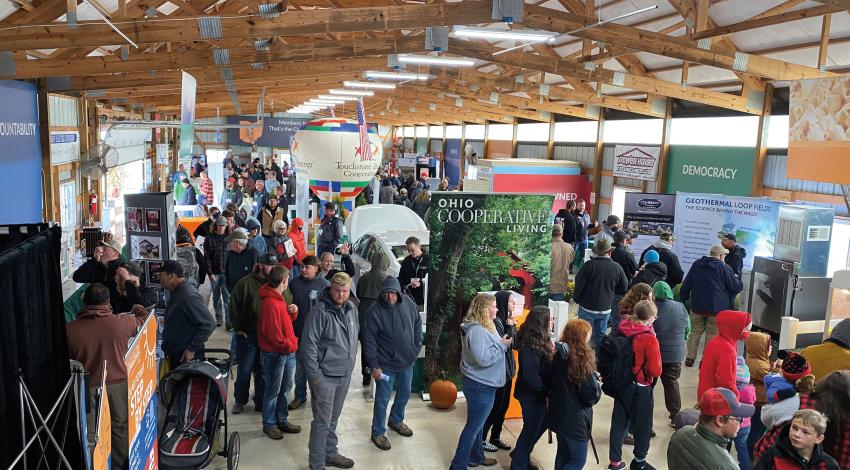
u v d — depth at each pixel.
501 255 6.62
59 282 2.70
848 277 6.63
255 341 5.83
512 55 12.42
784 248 7.82
